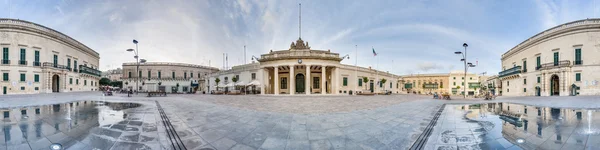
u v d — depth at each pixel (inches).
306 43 1610.5
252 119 353.1
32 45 1358.3
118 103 655.8
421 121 340.5
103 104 619.5
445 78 2691.9
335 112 439.8
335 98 992.9
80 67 1803.6
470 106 614.9
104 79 2775.6
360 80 1791.3
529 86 1347.2
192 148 203.9
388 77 2256.4
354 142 224.1
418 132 266.1
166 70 2470.5
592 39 1060.5
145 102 697.6
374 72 1985.7
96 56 2204.7
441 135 253.0
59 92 1502.2
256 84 1489.9
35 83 1359.5
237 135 250.1
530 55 1346.0
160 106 563.5
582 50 1082.7
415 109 514.0
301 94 1408.7
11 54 1283.2
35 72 1363.2
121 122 325.4
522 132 266.1
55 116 381.1
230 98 964.6
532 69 1322.6
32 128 279.6
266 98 978.7
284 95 1310.3
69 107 533.6
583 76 1070.4
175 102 700.0
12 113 418.3
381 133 259.9
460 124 318.3
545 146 208.7
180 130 273.4
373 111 461.7
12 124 304.8
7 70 1264.8
